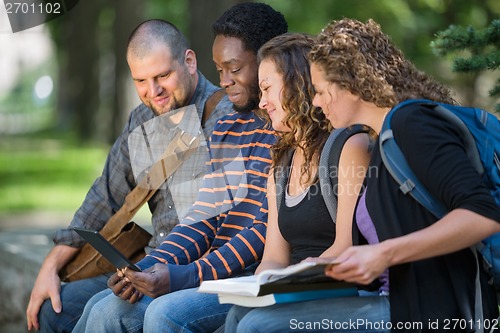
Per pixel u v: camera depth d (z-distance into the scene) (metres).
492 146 7.97
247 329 8.40
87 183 48.81
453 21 51.91
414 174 7.97
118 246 11.64
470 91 34.66
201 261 10.07
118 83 56.34
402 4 51.84
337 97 8.54
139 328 10.20
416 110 7.98
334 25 8.70
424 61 45.91
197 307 9.66
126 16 52.62
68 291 11.84
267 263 9.53
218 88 11.74
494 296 8.23
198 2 32.47
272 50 9.53
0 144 77.69
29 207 38.94
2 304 16.61
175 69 11.30
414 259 7.71
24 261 15.88
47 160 59.72
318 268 7.89
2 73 162.25
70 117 92.25
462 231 7.57
